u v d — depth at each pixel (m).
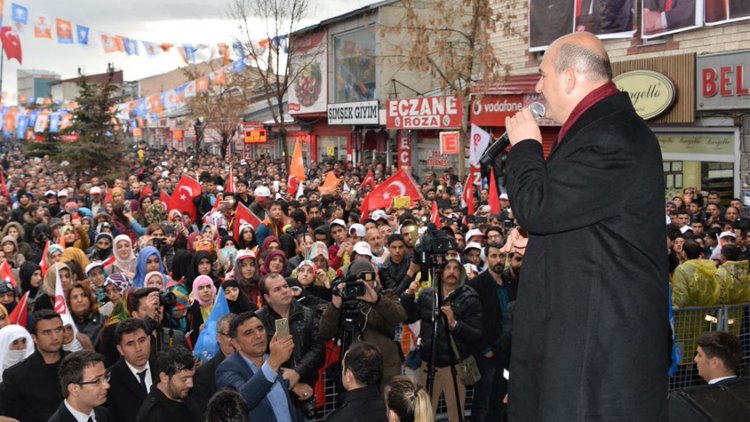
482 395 7.25
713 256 11.63
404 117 28.98
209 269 10.23
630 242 2.20
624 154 2.18
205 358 7.33
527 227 2.29
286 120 46.88
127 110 34.78
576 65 2.36
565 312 2.25
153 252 10.20
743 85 16.78
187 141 72.88
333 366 6.99
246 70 37.22
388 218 13.60
